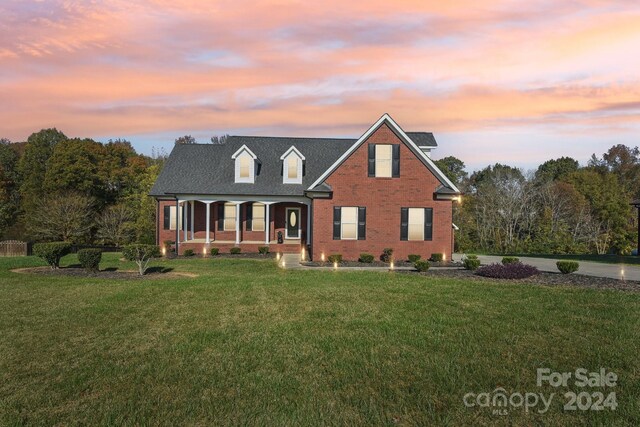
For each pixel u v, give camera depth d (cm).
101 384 529
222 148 2906
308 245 2552
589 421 437
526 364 585
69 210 3506
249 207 2756
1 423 431
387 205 2091
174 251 2591
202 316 853
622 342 671
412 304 948
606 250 4522
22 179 5228
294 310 899
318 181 2086
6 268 1683
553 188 4653
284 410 460
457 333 725
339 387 517
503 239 4597
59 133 5031
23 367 585
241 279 1370
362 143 2088
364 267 1827
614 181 5194
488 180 5003
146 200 3866
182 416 447
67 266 1758
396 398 488
